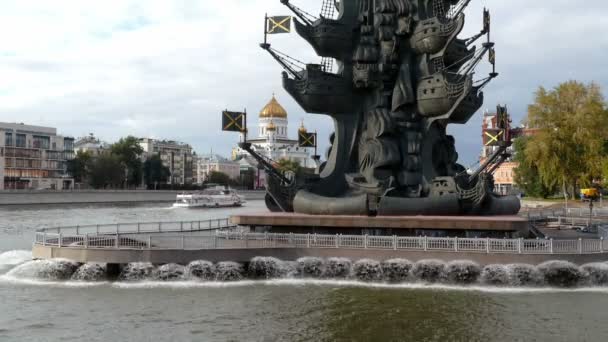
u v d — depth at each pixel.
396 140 41.78
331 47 43.16
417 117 42.31
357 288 29.86
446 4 44.03
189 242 32.38
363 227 36.81
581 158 84.62
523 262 30.50
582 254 30.62
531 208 76.88
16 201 123.12
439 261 31.20
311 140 52.28
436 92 40.09
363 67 42.28
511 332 22.64
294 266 32.06
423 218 36.03
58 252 32.00
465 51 42.91
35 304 26.61
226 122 41.06
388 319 24.39
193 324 23.72
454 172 43.44
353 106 43.81
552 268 30.22
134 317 24.66
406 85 41.66
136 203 151.88
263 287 29.98
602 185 93.00
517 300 27.52
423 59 42.09
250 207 138.12
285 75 42.38
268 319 24.41
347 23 43.53
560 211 65.06
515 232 34.78
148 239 31.70
